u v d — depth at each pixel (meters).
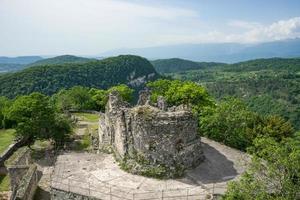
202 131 39.28
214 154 30.39
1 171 37.75
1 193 30.59
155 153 24.84
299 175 19.33
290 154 19.41
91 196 21.88
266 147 21.17
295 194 19.30
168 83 62.78
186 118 25.52
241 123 38.97
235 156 29.94
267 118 48.62
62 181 24.20
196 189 22.72
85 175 25.25
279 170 19.86
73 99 84.00
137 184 23.56
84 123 60.91
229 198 18.95
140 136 25.20
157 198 21.47
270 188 19.89
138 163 25.36
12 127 64.19
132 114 25.94
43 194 29.39
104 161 28.28
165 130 24.70
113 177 24.80
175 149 24.98
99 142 39.12
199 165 26.89
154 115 25.00
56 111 51.44
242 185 19.42
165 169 24.72
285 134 45.59
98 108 86.44
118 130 28.41
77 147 43.53
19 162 33.66
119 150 28.38
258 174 21.50
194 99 53.66
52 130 43.91
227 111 38.53
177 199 21.36
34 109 43.41
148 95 43.34
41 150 43.94
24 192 25.44
